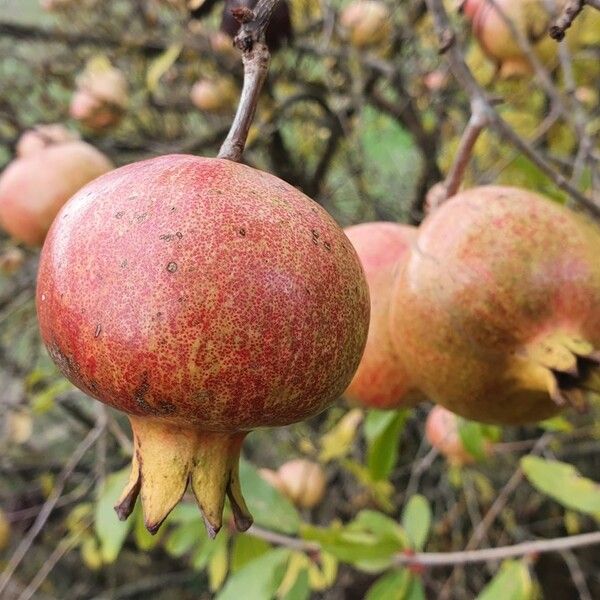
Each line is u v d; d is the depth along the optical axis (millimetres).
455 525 636
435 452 495
